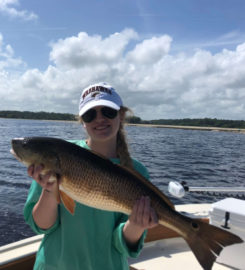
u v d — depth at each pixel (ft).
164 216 7.85
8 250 10.25
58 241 7.61
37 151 7.31
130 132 204.03
